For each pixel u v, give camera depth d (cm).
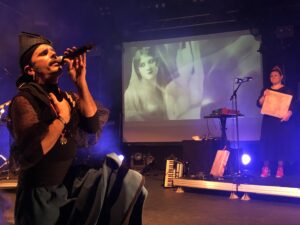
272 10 712
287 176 516
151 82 819
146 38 830
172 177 561
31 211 139
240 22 750
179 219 351
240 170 550
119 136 827
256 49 736
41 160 142
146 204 427
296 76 707
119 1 772
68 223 145
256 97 727
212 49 774
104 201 150
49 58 150
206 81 773
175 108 794
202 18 770
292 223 327
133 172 156
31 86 145
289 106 517
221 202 432
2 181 491
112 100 847
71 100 162
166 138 796
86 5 777
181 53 799
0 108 504
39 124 133
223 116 536
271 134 528
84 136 166
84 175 156
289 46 709
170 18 784
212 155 555
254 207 400
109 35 842
